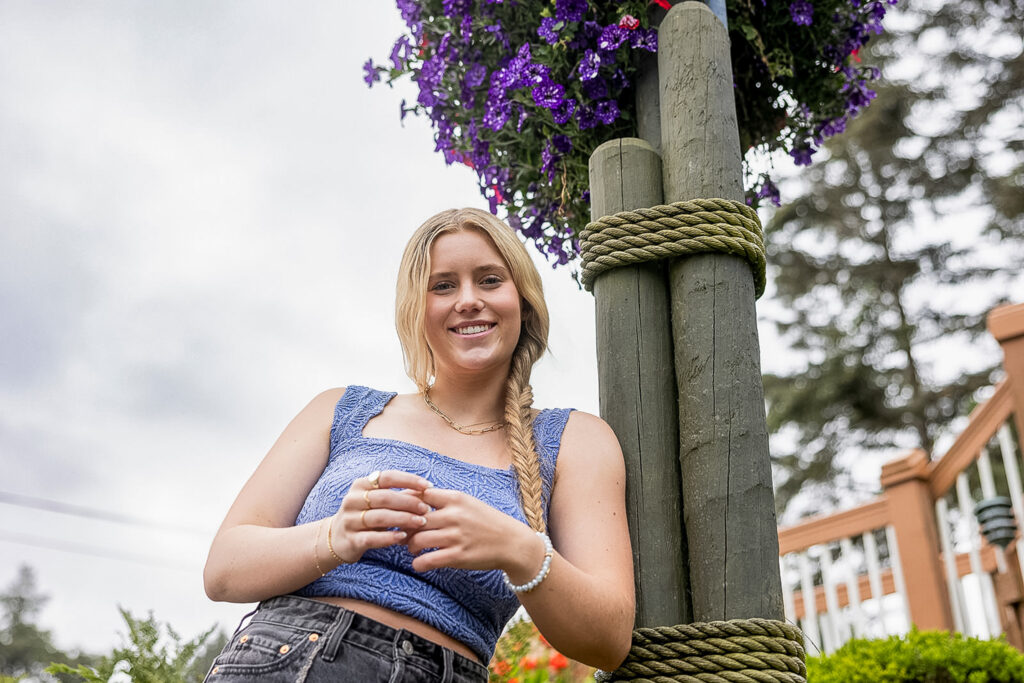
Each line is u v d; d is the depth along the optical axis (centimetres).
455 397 176
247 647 140
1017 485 396
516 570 135
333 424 170
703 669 152
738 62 232
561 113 202
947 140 1428
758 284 183
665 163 184
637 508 165
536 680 315
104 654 228
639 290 175
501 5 212
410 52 237
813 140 248
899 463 440
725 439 163
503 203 228
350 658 137
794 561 577
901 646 333
